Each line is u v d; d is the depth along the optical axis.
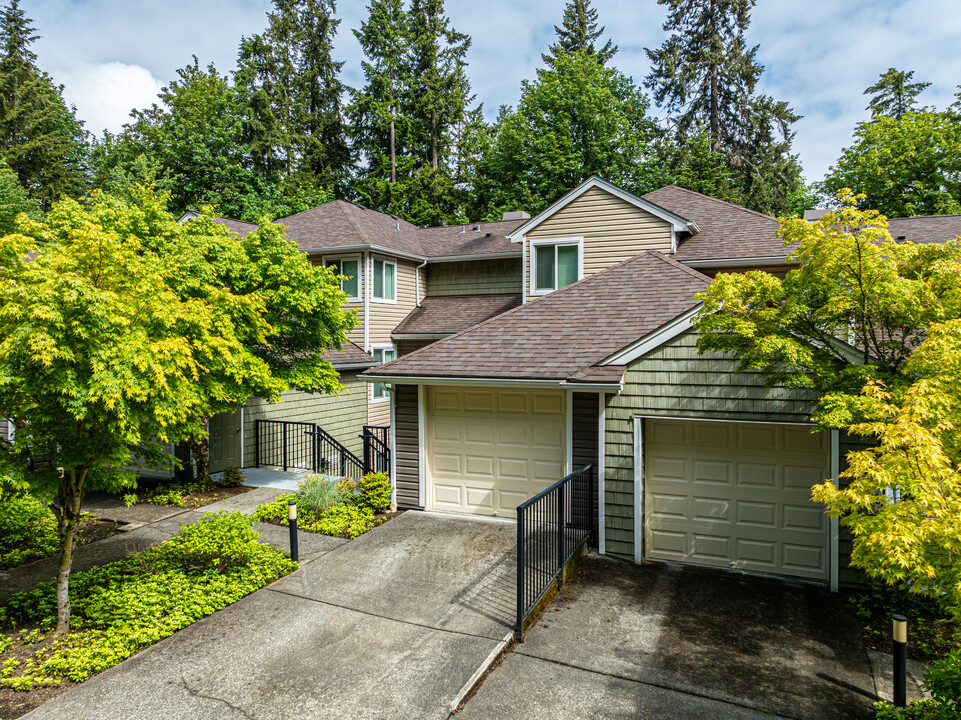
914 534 4.53
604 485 9.45
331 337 14.12
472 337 11.50
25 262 6.20
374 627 6.89
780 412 8.45
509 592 7.80
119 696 5.58
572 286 12.48
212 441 14.56
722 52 38.22
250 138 37.56
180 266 10.73
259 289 12.60
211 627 6.91
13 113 33.50
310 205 35.03
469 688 5.74
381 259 21.45
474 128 42.78
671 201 19.94
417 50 42.47
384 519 10.82
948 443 5.27
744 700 5.62
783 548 8.85
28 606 7.28
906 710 5.32
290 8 44.78
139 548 9.51
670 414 9.02
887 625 7.16
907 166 28.77
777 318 7.14
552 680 5.95
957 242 7.03
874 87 37.22
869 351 7.77
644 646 6.62
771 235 16.45
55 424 6.39
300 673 5.96
